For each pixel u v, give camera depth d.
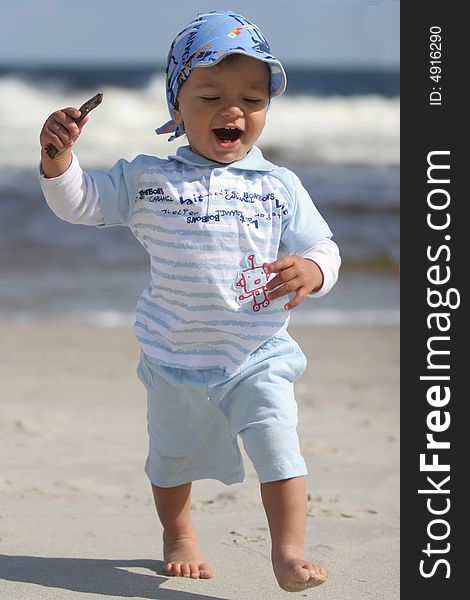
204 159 3.09
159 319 3.07
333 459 5.00
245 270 3.01
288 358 3.02
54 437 5.41
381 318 9.98
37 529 3.69
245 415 2.95
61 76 27.30
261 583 3.10
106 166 20.47
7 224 13.89
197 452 3.14
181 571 3.15
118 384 7.07
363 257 12.96
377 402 6.62
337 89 33.25
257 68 3.05
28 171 18.72
